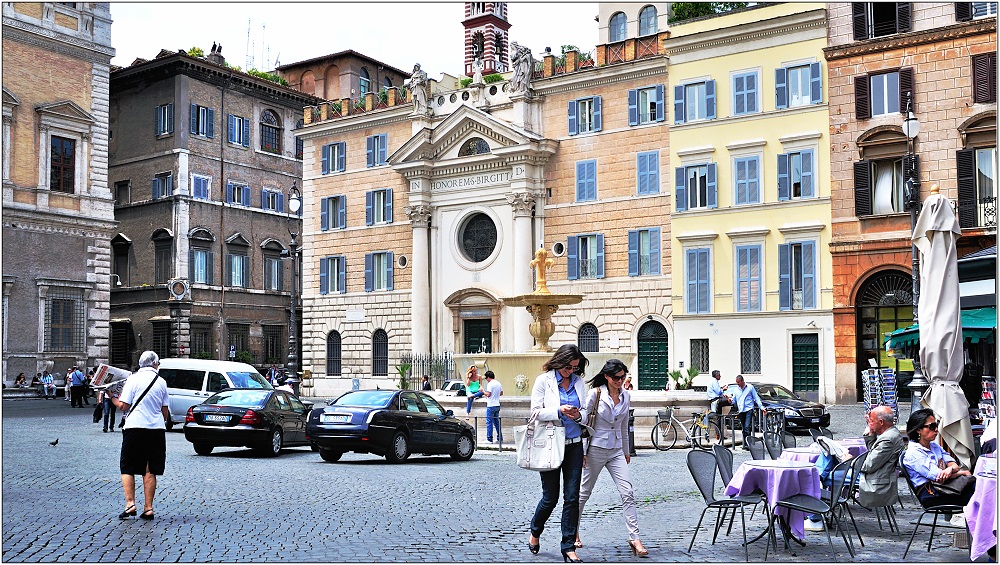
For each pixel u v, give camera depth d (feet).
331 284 189.37
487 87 170.40
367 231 183.93
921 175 130.52
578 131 161.07
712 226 147.02
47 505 47.60
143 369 44.11
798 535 38.11
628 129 156.15
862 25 135.74
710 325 145.89
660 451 83.10
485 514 45.85
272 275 220.84
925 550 37.63
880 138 133.18
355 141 187.21
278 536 38.83
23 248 157.89
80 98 167.94
